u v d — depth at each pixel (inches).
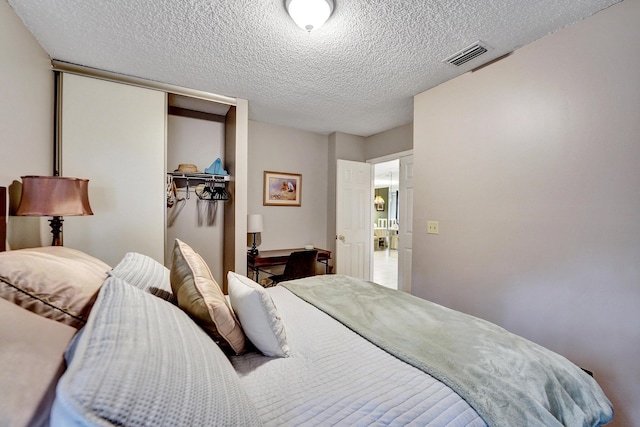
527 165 74.3
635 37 56.9
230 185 119.2
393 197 387.5
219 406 21.5
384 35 71.0
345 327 51.4
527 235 74.4
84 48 77.1
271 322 40.8
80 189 67.4
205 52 79.1
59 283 33.4
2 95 59.0
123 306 28.6
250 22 66.3
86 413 15.1
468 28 68.1
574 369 41.7
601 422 38.1
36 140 73.5
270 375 36.1
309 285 77.5
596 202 62.3
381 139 158.7
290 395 32.1
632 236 57.5
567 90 66.7
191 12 62.9
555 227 69.1
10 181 62.1
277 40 73.3
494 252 81.9
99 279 40.2
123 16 64.3
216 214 127.8
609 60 60.2
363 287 76.2
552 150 69.4
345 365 38.9
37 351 22.9
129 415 16.3
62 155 83.7
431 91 100.7
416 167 106.0
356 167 162.6
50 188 61.7
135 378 18.6
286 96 109.7
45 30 69.3
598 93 61.8
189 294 40.3
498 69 80.9
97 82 88.2
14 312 25.9
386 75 92.0
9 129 61.6
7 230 61.2
